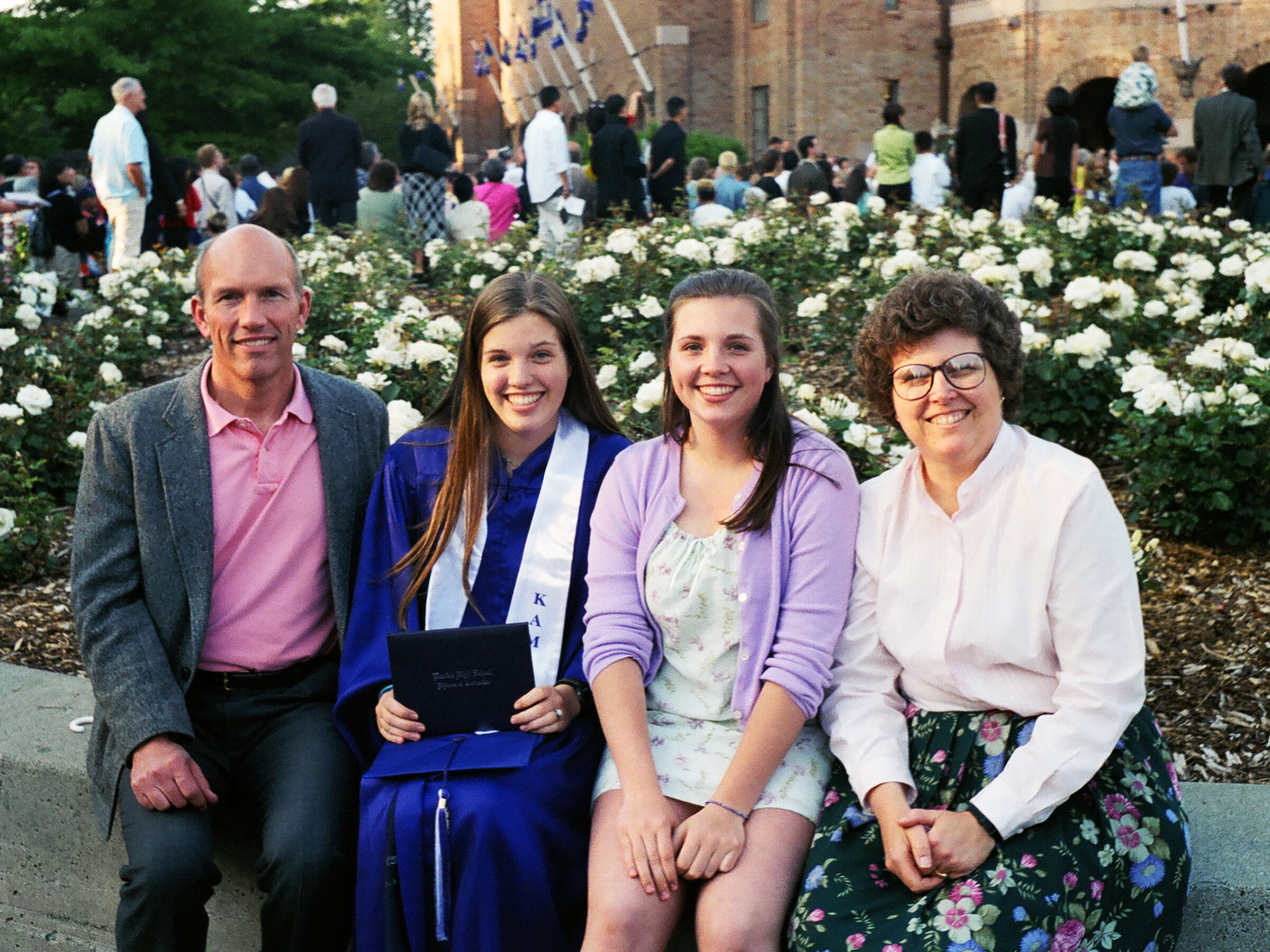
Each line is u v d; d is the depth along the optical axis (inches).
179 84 1344.7
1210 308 296.4
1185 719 139.8
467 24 1588.3
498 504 118.9
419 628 117.1
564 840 104.3
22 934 135.9
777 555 105.7
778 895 96.6
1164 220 336.2
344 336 300.5
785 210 366.0
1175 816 96.5
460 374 121.7
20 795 132.4
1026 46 940.0
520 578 116.6
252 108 1385.3
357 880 104.7
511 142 1535.4
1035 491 97.0
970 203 497.4
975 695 100.0
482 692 108.3
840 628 105.5
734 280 108.8
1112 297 225.1
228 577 118.8
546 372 116.0
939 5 998.4
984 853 92.2
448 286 363.6
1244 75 472.4
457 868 102.2
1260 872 101.1
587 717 112.3
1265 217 463.5
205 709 118.8
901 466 105.8
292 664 120.1
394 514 119.1
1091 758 93.0
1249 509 179.5
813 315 255.6
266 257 116.1
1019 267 245.3
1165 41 908.6
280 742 116.1
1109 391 208.2
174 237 480.1
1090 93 1089.4
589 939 96.2
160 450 117.0
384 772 105.6
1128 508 196.1
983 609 98.6
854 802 100.9
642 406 175.0
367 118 1937.7
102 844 129.3
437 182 478.6
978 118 488.7
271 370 116.6
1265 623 156.7
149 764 110.3
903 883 93.8
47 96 1370.6
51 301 331.3
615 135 500.1
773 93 1034.1
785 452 108.5
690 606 106.9
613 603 109.1
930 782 98.8
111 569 116.4
